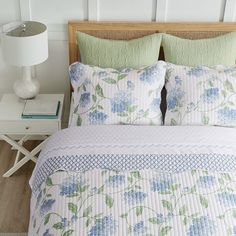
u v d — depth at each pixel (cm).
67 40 316
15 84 307
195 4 305
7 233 271
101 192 217
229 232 198
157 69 275
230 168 235
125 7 304
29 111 294
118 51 292
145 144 247
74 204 210
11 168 313
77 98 276
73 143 247
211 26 304
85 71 275
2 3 301
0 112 298
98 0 301
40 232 205
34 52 281
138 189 219
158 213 206
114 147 245
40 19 308
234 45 297
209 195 217
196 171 232
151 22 305
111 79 271
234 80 272
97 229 197
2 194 299
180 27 304
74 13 307
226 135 258
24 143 344
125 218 203
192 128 263
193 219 203
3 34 278
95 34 306
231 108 268
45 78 331
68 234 196
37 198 230
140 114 268
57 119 295
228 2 302
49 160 241
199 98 269
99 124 267
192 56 294
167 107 279
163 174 230
